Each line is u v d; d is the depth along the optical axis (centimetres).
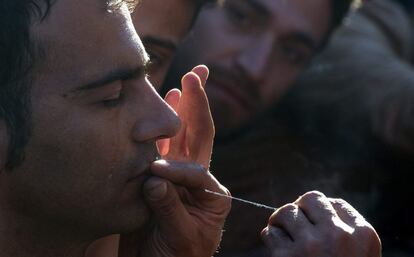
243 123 396
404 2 518
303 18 400
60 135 205
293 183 398
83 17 205
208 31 387
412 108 439
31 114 204
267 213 384
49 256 217
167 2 288
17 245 214
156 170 218
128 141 212
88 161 208
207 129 236
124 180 213
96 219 213
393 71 450
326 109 431
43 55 203
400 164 445
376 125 439
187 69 373
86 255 229
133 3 234
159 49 291
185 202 232
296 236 227
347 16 432
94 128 207
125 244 238
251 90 393
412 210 446
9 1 203
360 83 442
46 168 207
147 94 214
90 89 206
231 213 379
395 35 488
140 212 219
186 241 229
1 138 205
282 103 418
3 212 212
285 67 403
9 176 208
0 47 203
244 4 389
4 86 204
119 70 208
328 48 450
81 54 205
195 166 225
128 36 211
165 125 214
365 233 227
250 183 390
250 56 389
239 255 376
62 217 212
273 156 396
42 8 203
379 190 446
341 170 426
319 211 229
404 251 446
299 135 413
